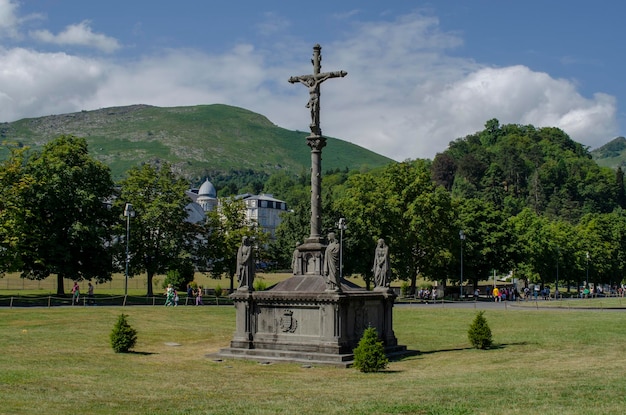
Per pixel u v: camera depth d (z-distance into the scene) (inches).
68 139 3112.7
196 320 2101.4
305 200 3821.4
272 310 1273.4
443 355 1309.1
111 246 3107.8
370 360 1079.6
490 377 970.7
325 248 1312.7
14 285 4055.1
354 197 3663.9
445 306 2977.4
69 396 818.2
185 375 1038.4
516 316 2220.7
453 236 3895.2
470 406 724.7
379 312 1334.9
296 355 1203.9
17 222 2635.3
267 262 3919.8
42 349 1341.0
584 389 820.6
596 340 1467.8
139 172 3378.4
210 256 3516.2
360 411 709.3
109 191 3139.8
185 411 728.3
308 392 869.2
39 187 2805.1
